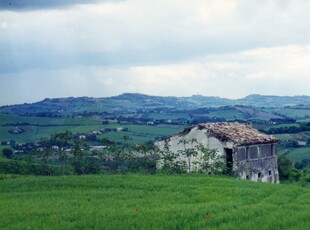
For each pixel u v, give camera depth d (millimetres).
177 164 64312
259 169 69812
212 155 64125
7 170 64625
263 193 39469
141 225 24750
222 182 46250
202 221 26000
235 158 65125
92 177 47656
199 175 58250
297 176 79438
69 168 65938
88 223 25234
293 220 26641
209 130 67438
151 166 67312
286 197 37938
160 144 71750
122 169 66938
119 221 25547
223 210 30219
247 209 30156
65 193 38000
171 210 29141
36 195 37281
